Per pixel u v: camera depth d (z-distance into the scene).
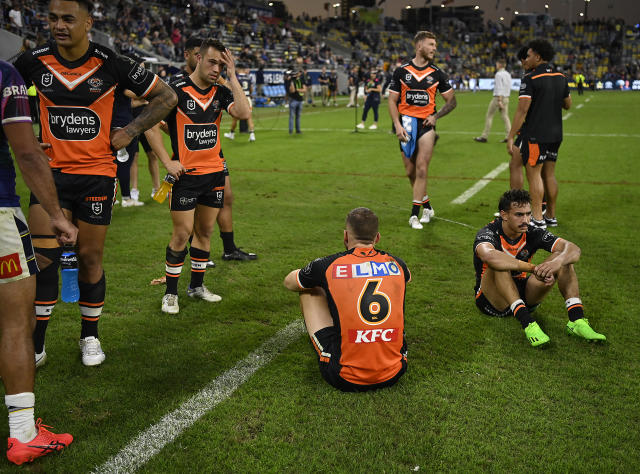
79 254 3.01
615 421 2.59
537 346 3.29
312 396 2.76
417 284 4.32
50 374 2.95
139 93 2.90
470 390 2.83
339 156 10.91
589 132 14.48
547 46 5.48
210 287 4.28
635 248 5.22
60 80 2.75
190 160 3.61
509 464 2.28
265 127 16.45
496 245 3.52
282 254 5.10
